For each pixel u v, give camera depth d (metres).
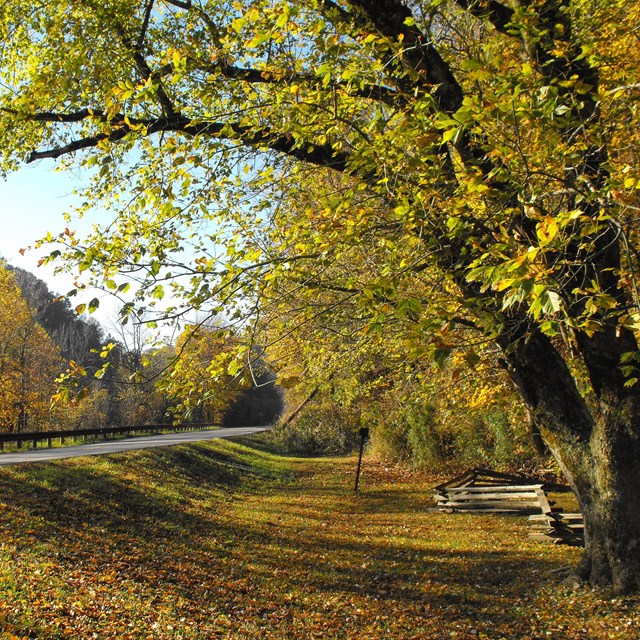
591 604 7.65
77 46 8.53
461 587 9.88
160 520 14.18
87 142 8.64
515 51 6.95
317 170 7.11
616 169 4.76
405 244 5.85
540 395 8.53
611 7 6.57
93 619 7.38
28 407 40.78
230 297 5.60
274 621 8.70
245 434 48.12
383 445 34.72
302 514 18.33
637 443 7.72
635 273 5.18
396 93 6.51
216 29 7.81
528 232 6.04
